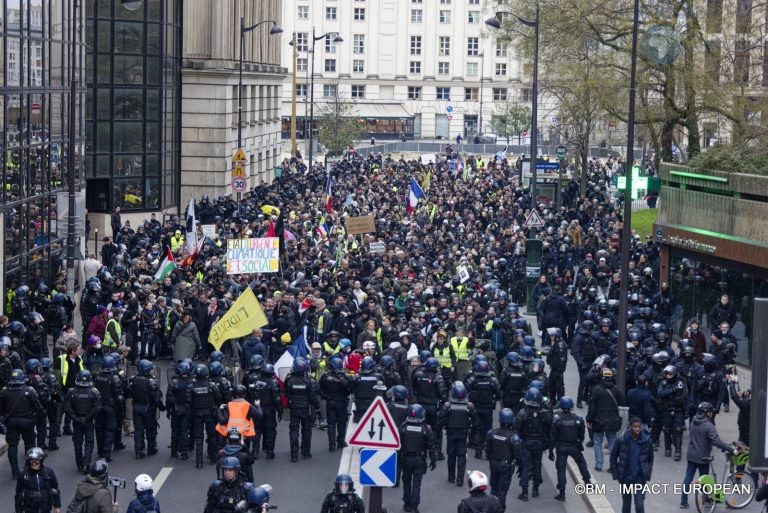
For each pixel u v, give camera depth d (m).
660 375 23.97
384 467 16.77
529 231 48.06
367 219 45.34
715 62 45.44
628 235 26.28
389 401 21.72
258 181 82.38
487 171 91.94
